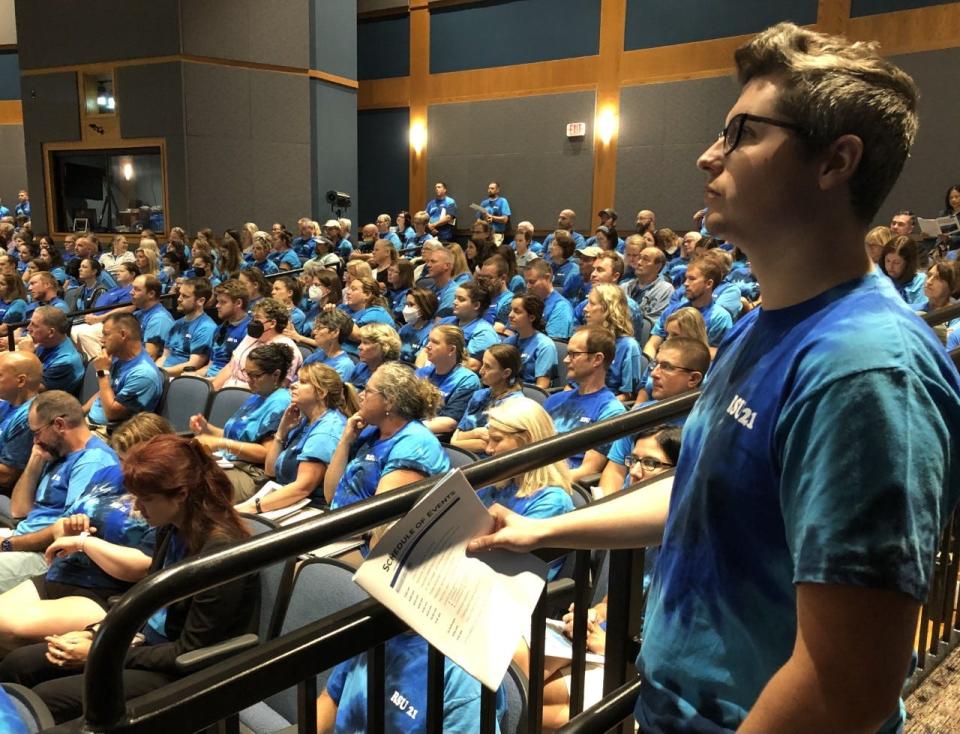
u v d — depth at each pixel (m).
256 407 3.90
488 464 0.90
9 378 3.84
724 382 0.71
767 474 0.63
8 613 2.35
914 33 9.02
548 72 11.76
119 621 0.68
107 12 10.69
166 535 2.21
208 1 10.45
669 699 0.73
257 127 11.10
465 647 0.79
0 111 15.20
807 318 0.64
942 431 0.56
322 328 4.64
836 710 0.54
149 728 0.70
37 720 1.75
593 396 3.46
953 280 3.97
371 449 3.01
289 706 2.00
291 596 2.08
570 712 1.20
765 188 0.64
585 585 1.16
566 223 9.97
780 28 0.66
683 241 7.48
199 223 10.87
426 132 13.04
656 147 11.01
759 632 0.66
